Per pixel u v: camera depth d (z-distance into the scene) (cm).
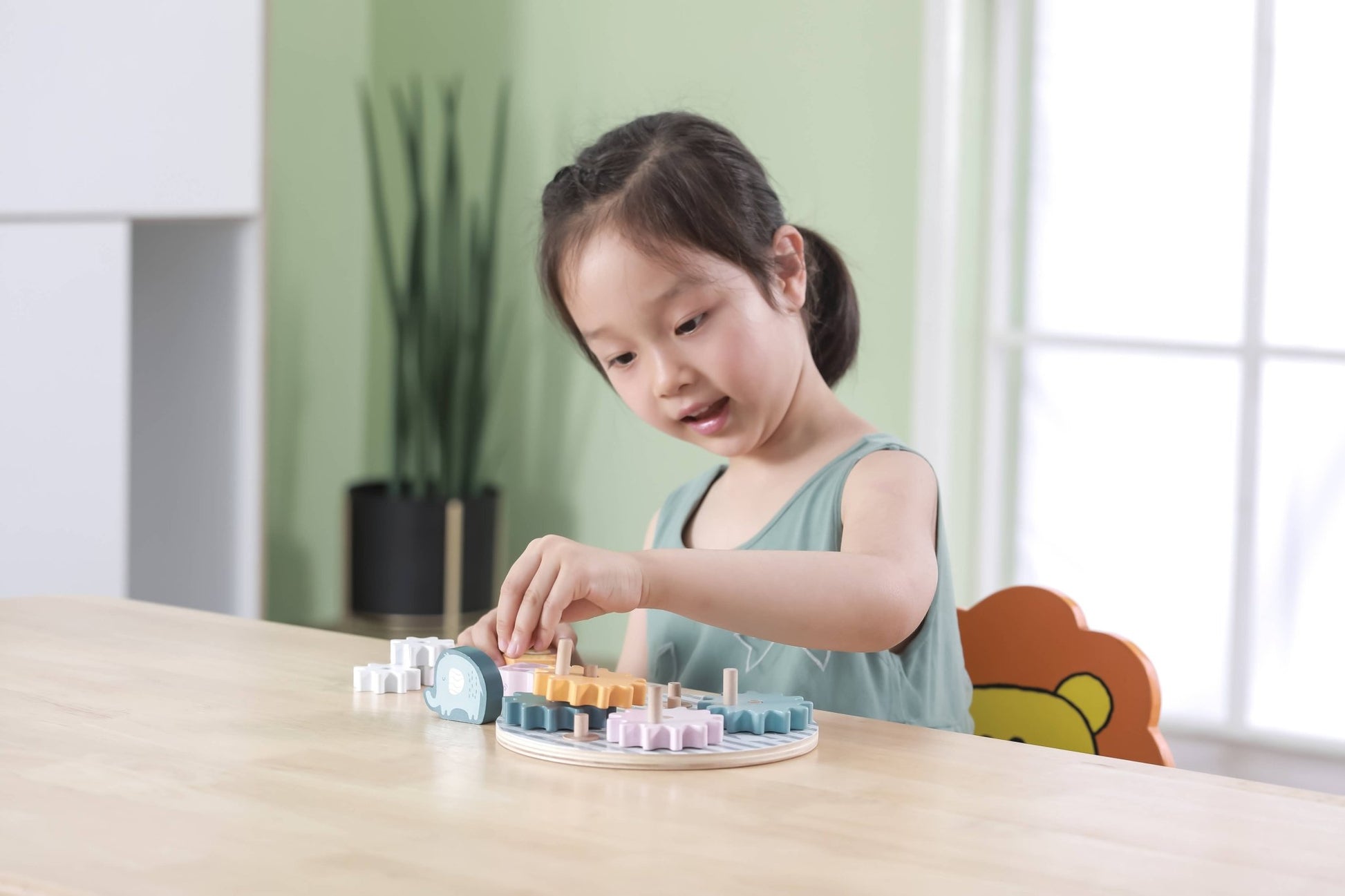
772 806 56
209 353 219
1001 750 67
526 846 50
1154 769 64
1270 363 212
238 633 95
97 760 62
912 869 49
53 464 218
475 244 252
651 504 249
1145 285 221
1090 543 227
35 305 219
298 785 58
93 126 216
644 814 55
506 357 263
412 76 271
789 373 100
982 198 229
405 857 49
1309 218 209
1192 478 219
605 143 99
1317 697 212
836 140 228
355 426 280
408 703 75
